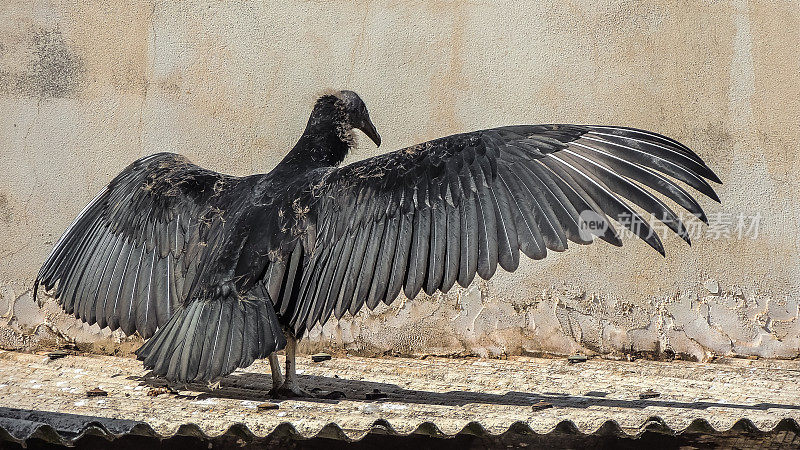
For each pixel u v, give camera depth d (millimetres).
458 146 8180
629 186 7578
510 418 7637
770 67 10336
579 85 10477
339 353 10633
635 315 10430
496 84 10523
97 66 10617
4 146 10609
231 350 7770
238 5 10641
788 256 10344
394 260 7949
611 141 7805
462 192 7910
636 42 10438
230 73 10641
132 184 9312
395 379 9594
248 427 7500
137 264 8914
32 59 10602
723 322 10359
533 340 10508
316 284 8195
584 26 10477
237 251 8297
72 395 8812
